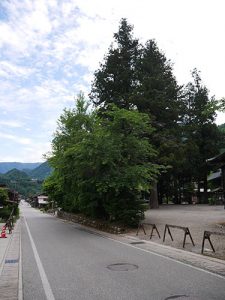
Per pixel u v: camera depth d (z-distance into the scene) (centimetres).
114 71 4009
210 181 5131
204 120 4900
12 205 5038
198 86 5247
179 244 1416
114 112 2331
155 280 839
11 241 1912
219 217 2378
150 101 3744
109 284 812
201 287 764
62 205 4722
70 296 721
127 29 4300
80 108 2908
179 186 5472
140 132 2445
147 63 4103
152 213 3020
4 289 812
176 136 4019
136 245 1515
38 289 795
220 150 5022
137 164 2381
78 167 2362
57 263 1128
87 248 1467
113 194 2264
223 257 1107
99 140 2239
